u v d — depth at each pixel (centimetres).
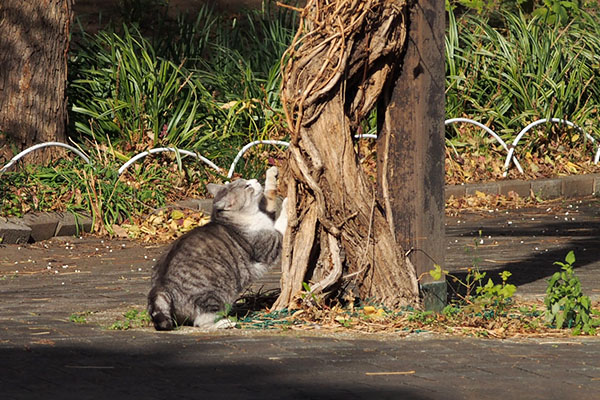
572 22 2516
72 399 600
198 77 1958
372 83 893
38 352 738
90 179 1620
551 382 664
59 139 1700
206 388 630
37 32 1652
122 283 1163
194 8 2606
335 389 632
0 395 607
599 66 2347
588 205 1994
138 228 1584
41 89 1662
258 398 606
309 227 895
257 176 1809
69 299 1035
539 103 2219
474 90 2205
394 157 920
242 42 2212
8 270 1284
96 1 2602
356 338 810
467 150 2111
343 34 848
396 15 879
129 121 1806
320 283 891
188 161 1812
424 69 905
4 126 1631
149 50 2061
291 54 870
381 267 904
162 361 711
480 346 786
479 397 621
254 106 1934
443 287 937
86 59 1902
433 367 704
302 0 2606
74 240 1523
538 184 2058
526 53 2261
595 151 2289
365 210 886
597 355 757
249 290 1035
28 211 1544
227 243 881
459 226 1717
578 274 1208
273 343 780
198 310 855
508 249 1445
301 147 875
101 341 784
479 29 2328
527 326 873
